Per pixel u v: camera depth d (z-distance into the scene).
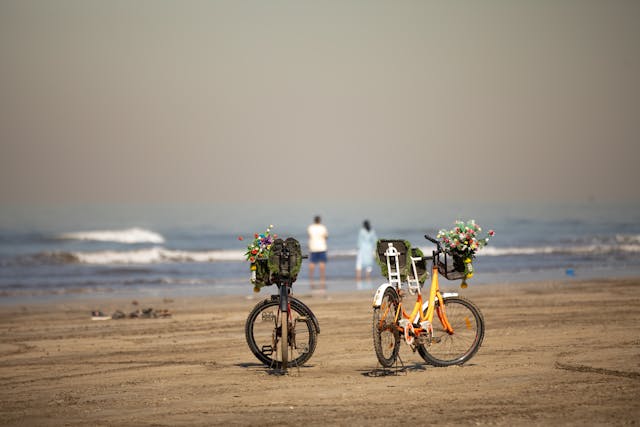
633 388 15.19
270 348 19.03
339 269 60.53
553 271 55.28
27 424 13.77
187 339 25.12
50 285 49.66
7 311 34.78
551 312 29.36
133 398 15.73
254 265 18.92
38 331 27.98
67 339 25.77
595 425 12.39
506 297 35.50
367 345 22.69
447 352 18.62
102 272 59.84
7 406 15.37
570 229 127.12
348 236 113.31
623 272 53.91
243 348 22.95
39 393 16.69
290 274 18.64
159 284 49.78
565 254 74.88
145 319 30.92
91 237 97.88
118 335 26.41
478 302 33.47
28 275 57.25
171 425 13.27
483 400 14.47
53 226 135.50
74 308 35.97
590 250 78.12
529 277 49.78
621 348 20.34
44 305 37.50
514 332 24.06
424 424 12.75
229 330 27.20
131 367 19.91
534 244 90.62
